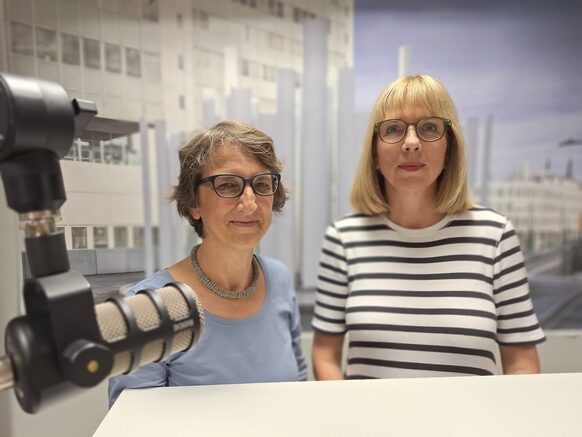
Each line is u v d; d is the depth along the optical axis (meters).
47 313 0.32
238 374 0.69
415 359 0.81
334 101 1.43
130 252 1.14
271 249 1.44
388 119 0.83
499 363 0.87
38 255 0.34
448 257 0.85
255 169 0.67
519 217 1.47
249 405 0.53
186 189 0.70
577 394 0.55
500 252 0.84
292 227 1.45
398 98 0.81
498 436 0.46
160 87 1.26
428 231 0.88
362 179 0.92
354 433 0.47
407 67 1.41
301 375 0.87
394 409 0.52
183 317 0.41
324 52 1.40
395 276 0.87
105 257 0.79
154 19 1.22
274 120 1.42
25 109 0.31
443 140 0.82
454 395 0.55
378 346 0.84
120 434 0.46
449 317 0.81
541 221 1.48
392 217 0.92
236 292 0.74
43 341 0.31
